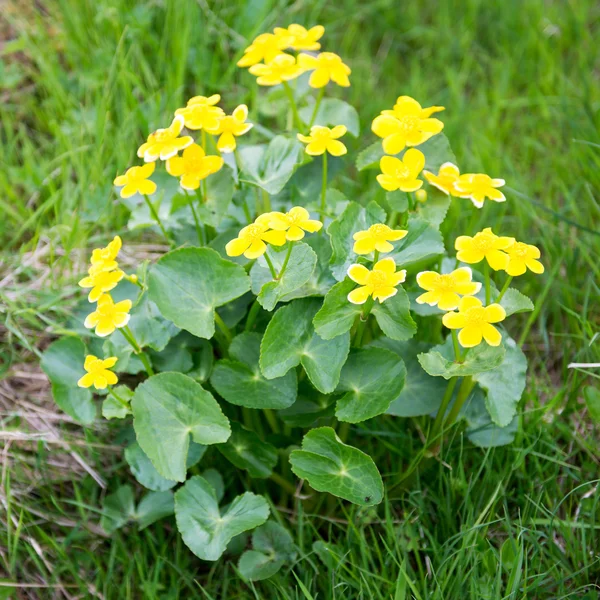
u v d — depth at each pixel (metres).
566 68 1.49
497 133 1.38
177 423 1.00
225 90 1.41
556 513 1.05
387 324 0.97
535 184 1.32
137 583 1.05
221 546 0.98
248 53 1.10
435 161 1.09
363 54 1.50
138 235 1.25
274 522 1.03
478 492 1.06
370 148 1.11
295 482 1.08
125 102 1.31
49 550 1.06
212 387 1.07
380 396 0.99
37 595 1.05
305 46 1.09
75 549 1.07
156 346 1.03
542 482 1.05
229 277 1.00
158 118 1.32
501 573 1.00
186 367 1.05
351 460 0.98
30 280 1.21
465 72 1.47
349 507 1.08
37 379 1.15
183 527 0.99
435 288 0.94
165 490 1.04
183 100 1.40
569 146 1.36
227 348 1.08
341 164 1.16
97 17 1.39
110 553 1.06
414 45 1.56
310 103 1.25
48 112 1.33
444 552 1.00
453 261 1.12
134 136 1.29
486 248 0.95
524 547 1.02
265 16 1.44
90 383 0.97
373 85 1.47
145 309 1.06
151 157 1.00
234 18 1.46
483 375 1.03
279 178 1.08
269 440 1.07
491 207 1.27
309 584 1.01
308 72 1.24
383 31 1.56
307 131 1.14
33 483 1.09
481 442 1.05
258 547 1.03
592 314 1.19
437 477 1.07
